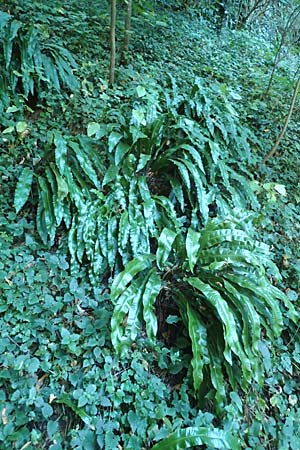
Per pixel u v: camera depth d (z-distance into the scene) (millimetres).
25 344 2137
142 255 2381
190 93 3314
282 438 2289
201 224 2801
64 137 2760
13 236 2551
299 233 3309
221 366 2258
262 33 7188
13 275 2352
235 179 3088
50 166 2662
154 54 4660
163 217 2676
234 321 2156
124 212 2555
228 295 2244
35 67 3143
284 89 4922
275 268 2459
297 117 4559
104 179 2658
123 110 3162
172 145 2969
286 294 2807
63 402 2000
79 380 2107
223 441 1941
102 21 4582
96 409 2014
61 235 2641
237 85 4758
